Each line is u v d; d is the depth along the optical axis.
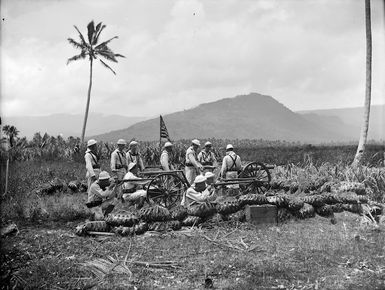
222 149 29.80
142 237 8.22
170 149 10.79
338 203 10.38
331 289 5.86
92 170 9.98
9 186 11.81
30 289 5.81
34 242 7.68
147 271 6.57
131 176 9.76
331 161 21.39
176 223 8.79
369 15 17.58
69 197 11.52
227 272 6.55
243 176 10.97
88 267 6.60
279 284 6.06
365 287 5.87
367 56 17.61
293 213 9.85
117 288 5.90
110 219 8.43
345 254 7.34
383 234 8.70
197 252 7.45
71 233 8.41
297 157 24.31
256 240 8.23
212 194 9.66
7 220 9.06
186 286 6.02
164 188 9.88
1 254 6.75
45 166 18.19
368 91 17.45
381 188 11.80
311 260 7.06
